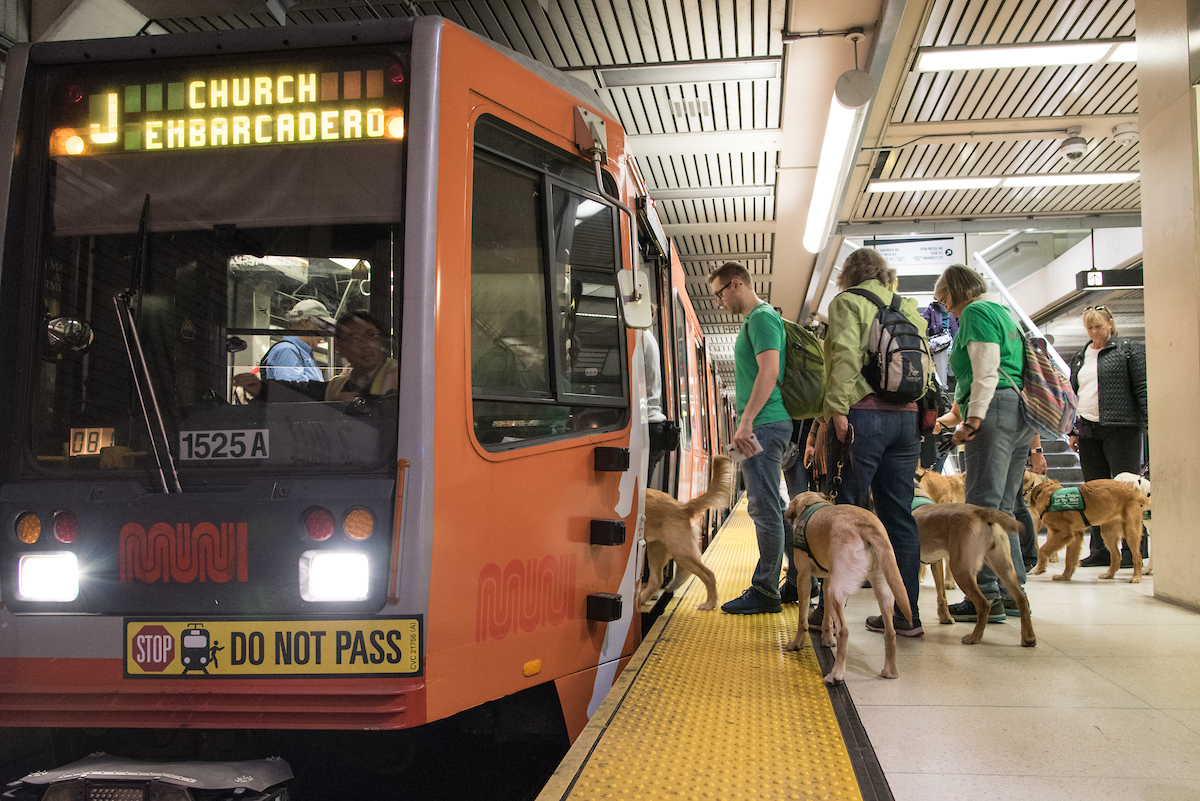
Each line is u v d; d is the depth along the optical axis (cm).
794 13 632
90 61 270
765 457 458
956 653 370
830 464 427
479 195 269
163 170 263
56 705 229
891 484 409
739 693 301
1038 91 816
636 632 351
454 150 254
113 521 235
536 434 282
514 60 292
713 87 754
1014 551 466
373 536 225
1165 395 487
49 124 270
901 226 1255
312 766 282
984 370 433
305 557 226
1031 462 629
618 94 771
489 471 253
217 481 242
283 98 260
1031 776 225
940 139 933
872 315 401
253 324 252
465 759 301
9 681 234
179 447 247
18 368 256
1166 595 491
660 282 508
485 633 246
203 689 225
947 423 632
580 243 322
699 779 221
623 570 336
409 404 232
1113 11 662
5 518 240
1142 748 246
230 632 225
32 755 292
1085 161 1003
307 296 251
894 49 714
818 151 896
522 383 280
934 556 424
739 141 873
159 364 254
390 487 229
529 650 266
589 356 323
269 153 259
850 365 391
